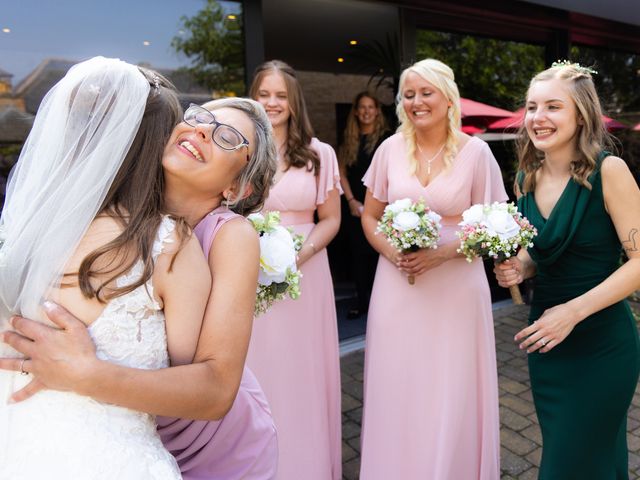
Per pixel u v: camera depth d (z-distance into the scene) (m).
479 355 2.36
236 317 1.03
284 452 2.40
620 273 1.84
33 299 0.93
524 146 2.13
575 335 1.96
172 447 1.19
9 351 0.99
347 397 3.62
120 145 0.97
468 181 2.37
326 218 2.61
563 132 1.88
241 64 3.82
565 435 1.99
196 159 1.04
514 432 3.09
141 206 0.99
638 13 5.73
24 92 3.12
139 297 0.95
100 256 0.94
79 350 0.90
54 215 0.94
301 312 2.43
